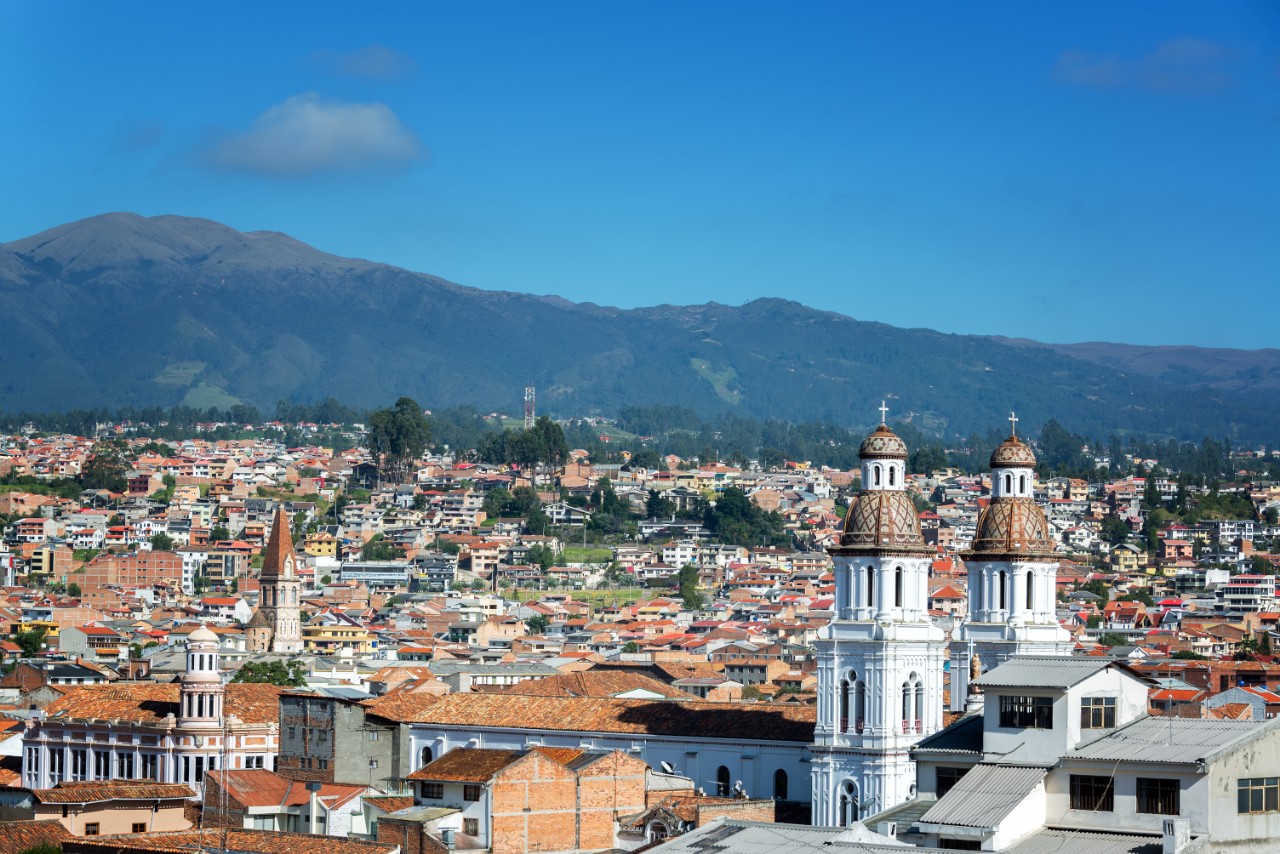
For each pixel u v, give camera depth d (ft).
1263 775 499.10
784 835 523.70
